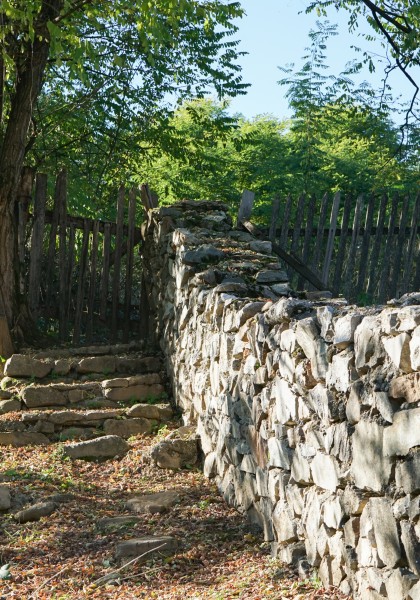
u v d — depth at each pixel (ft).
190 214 32.60
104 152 51.03
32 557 17.98
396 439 11.62
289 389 16.11
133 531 19.08
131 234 35.70
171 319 30.04
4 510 20.75
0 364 31.55
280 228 33.01
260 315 18.37
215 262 27.86
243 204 32.91
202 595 15.02
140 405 27.68
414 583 11.23
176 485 22.47
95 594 15.67
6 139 33.60
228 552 17.56
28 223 36.17
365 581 12.75
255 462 18.65
